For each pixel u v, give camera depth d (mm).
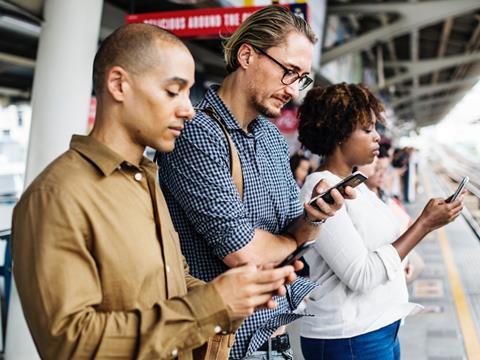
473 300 5734
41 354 1141
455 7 11312
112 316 1121
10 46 5324
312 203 1612
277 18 1645
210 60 9617
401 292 2119
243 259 1564
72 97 3840
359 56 16844
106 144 1270
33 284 1099
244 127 1750
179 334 1138
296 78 1672
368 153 2156
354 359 2027
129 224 1218
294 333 2516
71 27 3811
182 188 1634
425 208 2018
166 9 6613
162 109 1243
